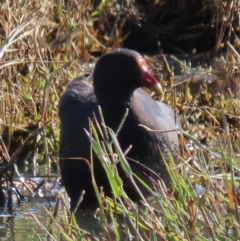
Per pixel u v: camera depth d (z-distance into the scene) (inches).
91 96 394.0
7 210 374.3
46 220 357.7
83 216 366.6
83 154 368.8
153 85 369.4
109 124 368.8
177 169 327.9
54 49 528.7
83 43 564.1
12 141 443.8
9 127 440.1
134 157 367.2
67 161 375.2
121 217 327.6
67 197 390.3
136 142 367.2
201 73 550.3
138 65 369.1
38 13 488.4
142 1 647.1
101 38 608.4
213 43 629.6
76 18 553.9
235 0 584.7
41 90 475.2
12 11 477.4
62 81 482.0
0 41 461.7
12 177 391.5
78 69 514.6
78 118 380.8
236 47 573.3
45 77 474.6
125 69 368.5
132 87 370.6
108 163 292.0
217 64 584.7
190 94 499.2
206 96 501.0
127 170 287.0
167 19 643.5
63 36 537.3
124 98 369.7
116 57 370.3
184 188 298.2
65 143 380.2
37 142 441.1
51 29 535.8
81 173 370.3
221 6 614.9
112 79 368.8
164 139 377.7
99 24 612.1
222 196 302.5
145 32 633.6
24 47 481.4
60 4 544.4
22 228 347.6
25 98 465.4
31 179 411.5
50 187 402.3
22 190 400.5
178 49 627.2
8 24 462.3
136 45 634.8
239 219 275.3
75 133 375.9
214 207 288.8
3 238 334.3
